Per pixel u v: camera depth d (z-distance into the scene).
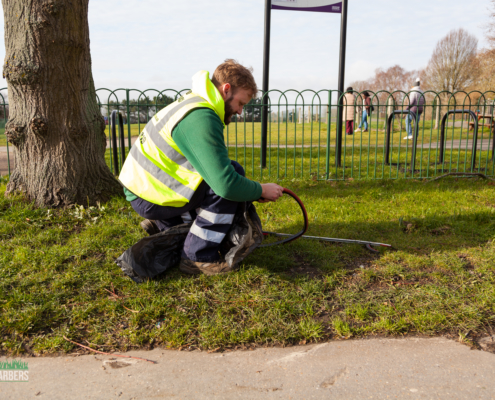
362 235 3.27
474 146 6.02
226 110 2.25
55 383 1.58
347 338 1.90
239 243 2.33
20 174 3.60
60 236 3.06
